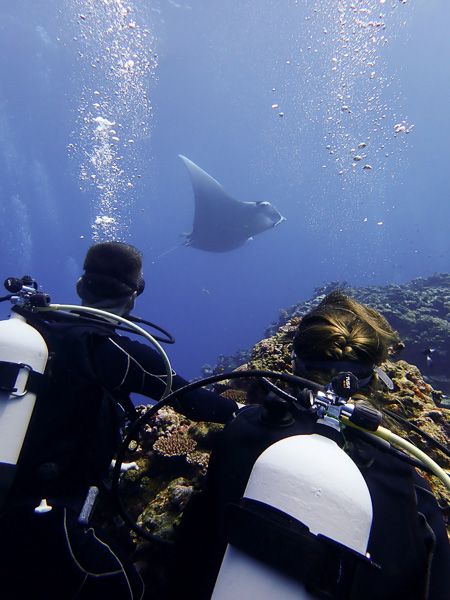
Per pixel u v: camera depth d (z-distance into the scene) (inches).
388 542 25.8
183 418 90.9
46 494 39.4
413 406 79.8
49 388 40.8
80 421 41.3
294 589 22.1
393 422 35.1
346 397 27.0
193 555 32.4
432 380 246.1
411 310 307.1
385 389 74.4
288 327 103.1
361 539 23.1
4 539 38.3
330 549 22.1
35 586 38.4
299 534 22.6
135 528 40.2
